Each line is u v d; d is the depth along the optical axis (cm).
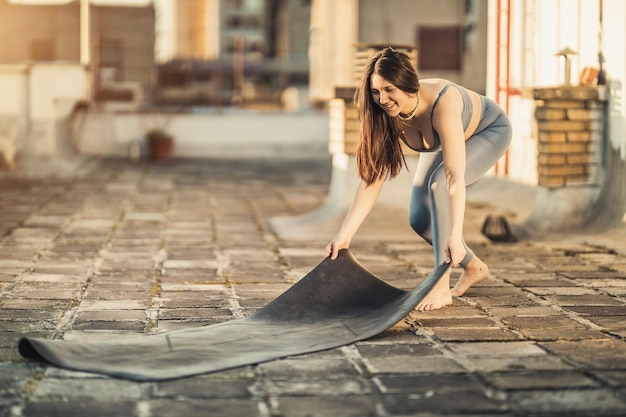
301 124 1666
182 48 5484
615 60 661
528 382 312
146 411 281
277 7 4919
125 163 1461
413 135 425
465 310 431
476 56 1850
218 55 5738
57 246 650
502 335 380
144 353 345
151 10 2941
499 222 686
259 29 6322
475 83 1853
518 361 338
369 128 413
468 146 439
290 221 778
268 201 979
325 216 752
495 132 448
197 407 285
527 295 470
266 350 351
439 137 412
